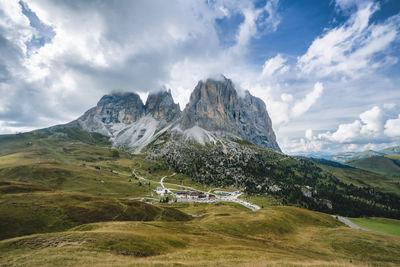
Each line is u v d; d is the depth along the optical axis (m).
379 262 55.62
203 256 38.31
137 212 109.00
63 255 30.09
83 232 44.16
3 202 85.38
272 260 38.50
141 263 28.66
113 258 30.98
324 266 34.38
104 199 116.56
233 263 32.47
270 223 87.31
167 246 45.22
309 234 84.44
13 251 32.88
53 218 82.56
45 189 121.44
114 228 57.34
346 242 70.62
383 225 144.00
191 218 122.44
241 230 78.88
